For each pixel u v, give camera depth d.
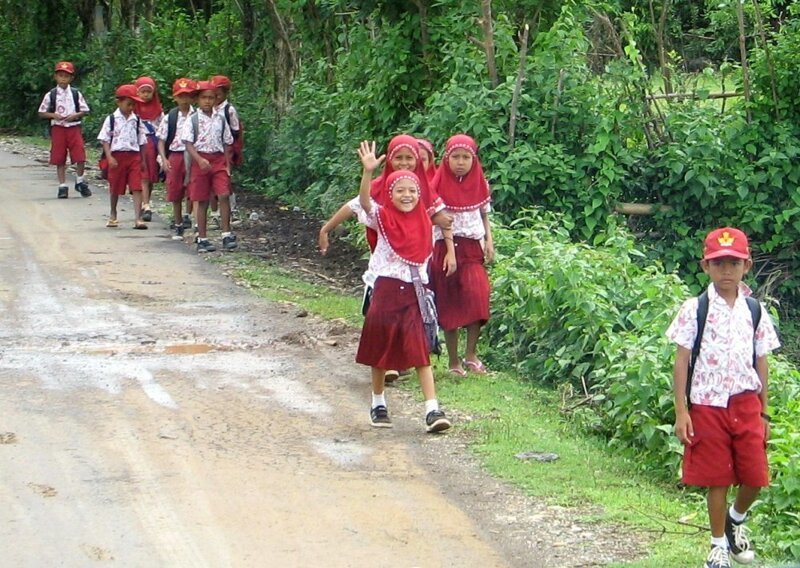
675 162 18.42
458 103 18.05
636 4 24.20
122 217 23.53
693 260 18.81
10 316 14.77
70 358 12.90
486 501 9.09
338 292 17.33
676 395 7.91
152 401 11.39
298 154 26.70
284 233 22.42
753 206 18.66
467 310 12.61
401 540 8.27
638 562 7.95
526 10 19.97
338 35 23.23
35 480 9.16
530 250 14.30
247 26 33.41
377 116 20.48
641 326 12.59
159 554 7.88
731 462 7.84
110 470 9.44
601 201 17.86
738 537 8.22
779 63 19.11
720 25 23.08
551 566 7.90
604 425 11.35
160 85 34.94
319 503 8.91
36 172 31.14
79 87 41.59
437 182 12.58
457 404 11.66
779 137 18.81
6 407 11.02
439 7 19.62
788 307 19.06
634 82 18.72
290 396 11.74
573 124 18.23
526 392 12.45
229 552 7.95
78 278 17.28
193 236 21.41
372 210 10.79
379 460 9.95
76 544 8.00
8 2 43.28
